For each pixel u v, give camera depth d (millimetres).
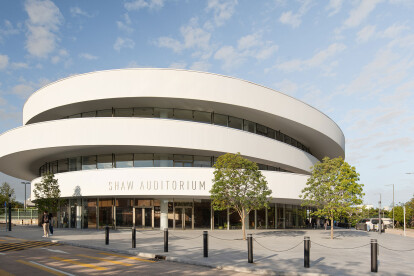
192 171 30938
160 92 31094
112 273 11023
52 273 10891
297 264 13102
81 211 34562
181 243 20219
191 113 34406
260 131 38469
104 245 18344
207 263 12945
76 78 32344
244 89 33406
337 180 27609
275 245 20391
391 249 19969
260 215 36719
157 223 32906
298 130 40281
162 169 30703
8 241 21062
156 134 30406
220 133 32188
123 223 32906
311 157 42219
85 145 30188
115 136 30047
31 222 56344
